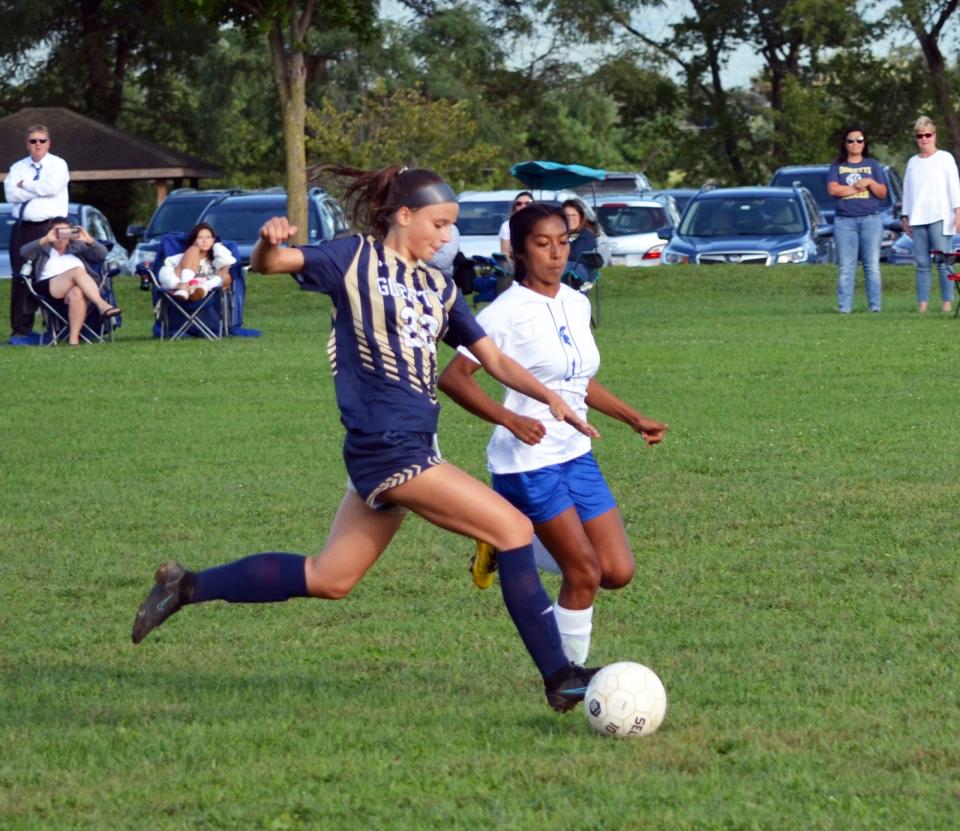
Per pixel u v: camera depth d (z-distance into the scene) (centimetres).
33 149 3872
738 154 11625
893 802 864
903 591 1428
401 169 1035
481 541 1024
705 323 4034
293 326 4391
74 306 3806
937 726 1018
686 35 11212
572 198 2864
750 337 3612
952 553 1570
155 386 3020
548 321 1132
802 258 5538
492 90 12344
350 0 6438
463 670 1212
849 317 4006
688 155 11569
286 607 1436
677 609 1390
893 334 3547
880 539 1638
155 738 1016
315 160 10381
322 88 11431
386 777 923
